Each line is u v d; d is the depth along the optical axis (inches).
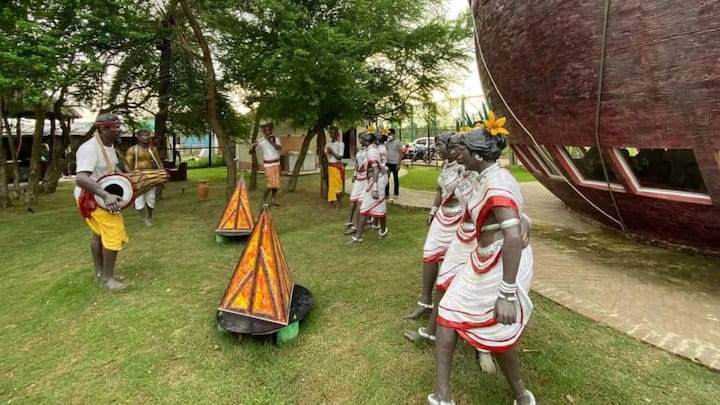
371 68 384.5
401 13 354.0
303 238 250.1
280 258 139.6
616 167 179.6
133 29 338.0
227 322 123.1
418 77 396.5
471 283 85.2
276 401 98.3
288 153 677.3
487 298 82.3
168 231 269.1
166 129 538.9
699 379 103.6
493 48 219.9
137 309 147.1
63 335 129.7
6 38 261.3
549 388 100.3
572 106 177.8
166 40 434.9
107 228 160.2
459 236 116.0
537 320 135.9
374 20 353.7
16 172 417.7
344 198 412.5
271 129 362.6
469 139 80.8
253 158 471.2
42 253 221.3
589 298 153.7
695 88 136.2
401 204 365.4
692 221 177.6
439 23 364.5
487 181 80.9
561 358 112.7
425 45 373.4
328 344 123.3
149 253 217.9
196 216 320.8
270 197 402.0
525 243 86.0
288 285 139.3
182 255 214.4
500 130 81.1
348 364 112.9
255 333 117.4
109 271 165.5
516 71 203.8
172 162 668.1
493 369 108.2
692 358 111.6
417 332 126.0
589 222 283.7
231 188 384.8
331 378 106.8
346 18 356.5
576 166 215.2
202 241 243.3
